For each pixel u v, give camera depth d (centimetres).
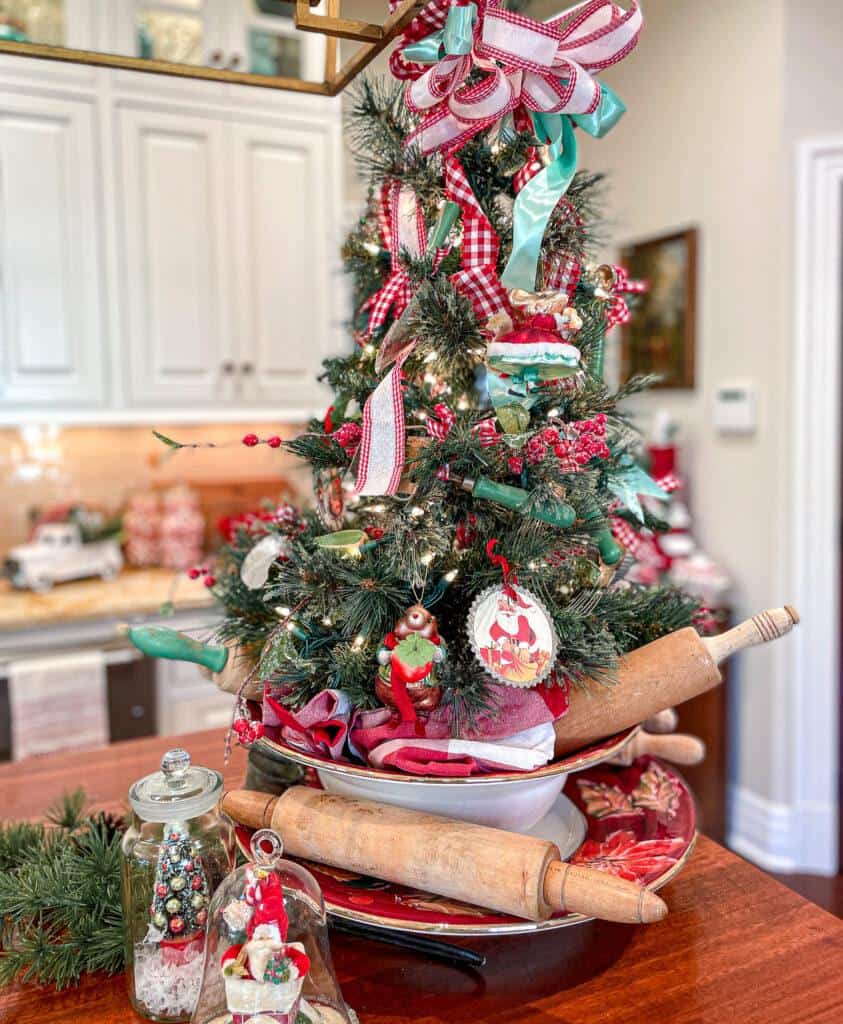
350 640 83
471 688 76
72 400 257
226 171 267
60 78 244
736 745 265
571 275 84
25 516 284
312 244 282
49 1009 73
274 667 79
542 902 68
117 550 277
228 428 305
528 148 85
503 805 79
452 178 79
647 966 76
